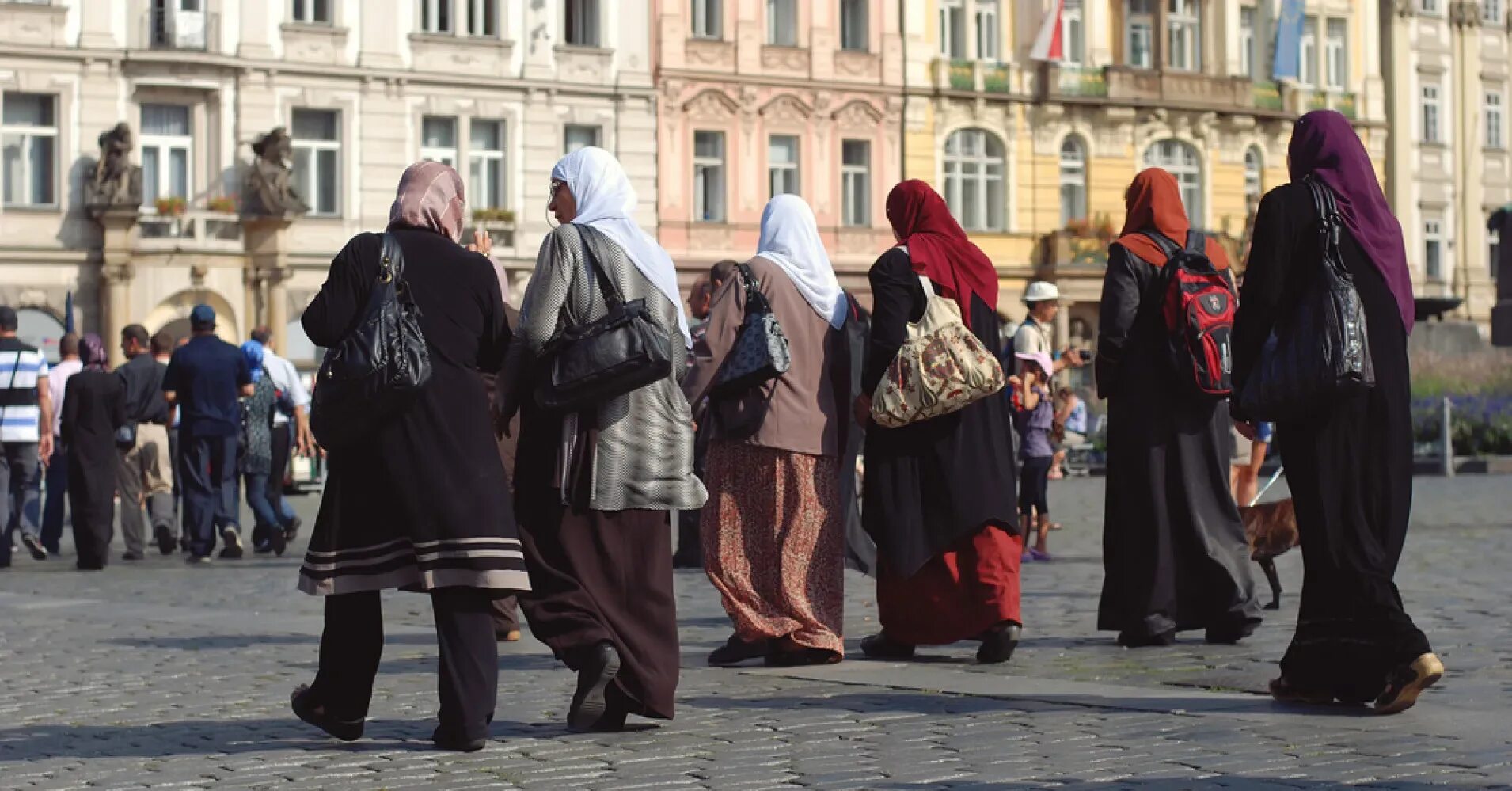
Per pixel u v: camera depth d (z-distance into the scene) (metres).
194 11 42.75
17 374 19.75
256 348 20.34
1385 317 7.77
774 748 7.16
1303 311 7.67
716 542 9.66
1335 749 6.94
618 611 7.50
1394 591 7.68
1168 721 7.68
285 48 43.66
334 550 6.97
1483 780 6.32
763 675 9.30
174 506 21.55
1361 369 7.50
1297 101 58.78
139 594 15.59
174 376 19.47
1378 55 61.81
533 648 10.77
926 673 9.31
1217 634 10.41
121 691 9.18
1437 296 62.97
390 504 6.93
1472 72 64.56
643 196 48.06
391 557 6.96
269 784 6.57
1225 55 57.62
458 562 6.87
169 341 20.56
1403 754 6.82
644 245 7.67
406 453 6.89
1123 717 7.82
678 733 7.53
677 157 48.56
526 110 46.59
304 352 44.00
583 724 7.44
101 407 18.75
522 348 7.45
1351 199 7.81
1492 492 29.23
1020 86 53.75
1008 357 17.36
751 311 9.51
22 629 12.34
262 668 10.08
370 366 6.71
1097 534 22.23
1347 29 60.44
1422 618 11.65
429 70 45.34
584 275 7.50
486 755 7.05
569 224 7.62
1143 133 55.66
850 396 9.77
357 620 7.10
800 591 9.61
